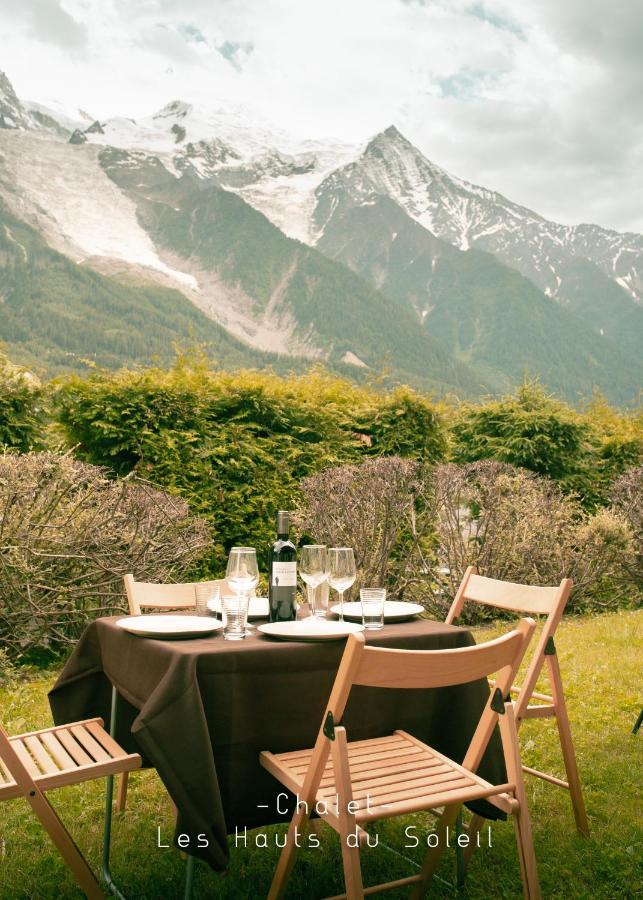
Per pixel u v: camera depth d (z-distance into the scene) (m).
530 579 7.93
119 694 2.97
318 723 2.61
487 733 2.47
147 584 3.37
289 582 2.98
